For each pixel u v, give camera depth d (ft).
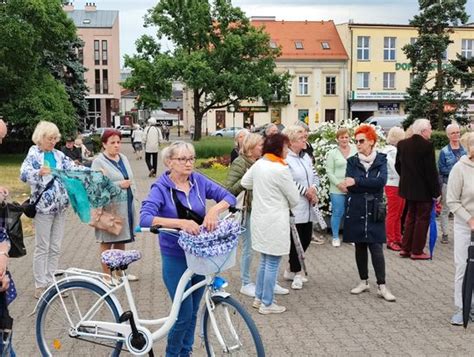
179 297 15.52
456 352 18.47
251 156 23.90
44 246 23.65
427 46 125.80
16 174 78.33
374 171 23.30
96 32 305.12
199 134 167.02
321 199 35.94
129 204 24.57
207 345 16.12
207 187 16.65
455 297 20.81
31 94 106.42
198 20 159.94
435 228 30.68
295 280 25.41
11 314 22.00
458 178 20.27
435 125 129.39
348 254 31.94
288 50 219.00
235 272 28.14
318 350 18.60
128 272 28.17
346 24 220.02
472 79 125.39
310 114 221.05
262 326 20.77
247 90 160.86
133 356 17.06
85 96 139.23
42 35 107.65
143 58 160.15
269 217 21.25
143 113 243.81
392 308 22.80
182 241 14.75
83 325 16.31
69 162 23.85
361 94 220.43
